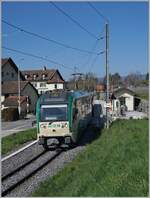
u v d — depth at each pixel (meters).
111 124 41.00
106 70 36.62
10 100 83.88
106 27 35.81
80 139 31.59
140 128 33.78
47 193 14.05
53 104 26.81
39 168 20.23
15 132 41.41
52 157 23.61
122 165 16.36
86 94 39.59
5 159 23.12
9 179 17.77
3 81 94.19
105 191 12.44
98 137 31.64
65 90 27.95
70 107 26.72
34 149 26.94
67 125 26.52
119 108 58.44
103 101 57.31
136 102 77.75
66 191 13.64
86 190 13.20
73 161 20.36
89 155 21.33
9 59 99.06
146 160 16.06
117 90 76.62
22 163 21.67
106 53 36.22
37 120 26.83
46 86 119.62
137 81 133.12
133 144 22.84
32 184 16.75
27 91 90.75
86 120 38.44
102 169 16.42
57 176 16.97
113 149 21.92
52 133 26.59
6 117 65.00
